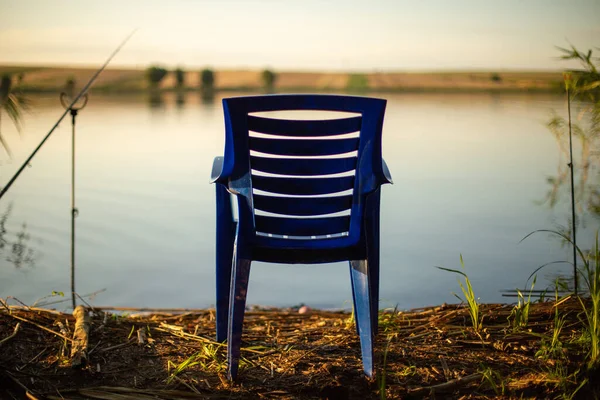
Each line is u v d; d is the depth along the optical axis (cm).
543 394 238
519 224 725
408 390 239
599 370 249
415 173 1070
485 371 251
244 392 241
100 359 270
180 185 962
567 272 530
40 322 302
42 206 809
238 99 240
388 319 329
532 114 2116
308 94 243
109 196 881
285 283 590
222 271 290
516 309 320
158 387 246
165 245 671
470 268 573
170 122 1944
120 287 537
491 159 1194
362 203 248
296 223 251
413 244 665
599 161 699
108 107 2728
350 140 251
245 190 245
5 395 233
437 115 2245
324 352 282
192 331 316
